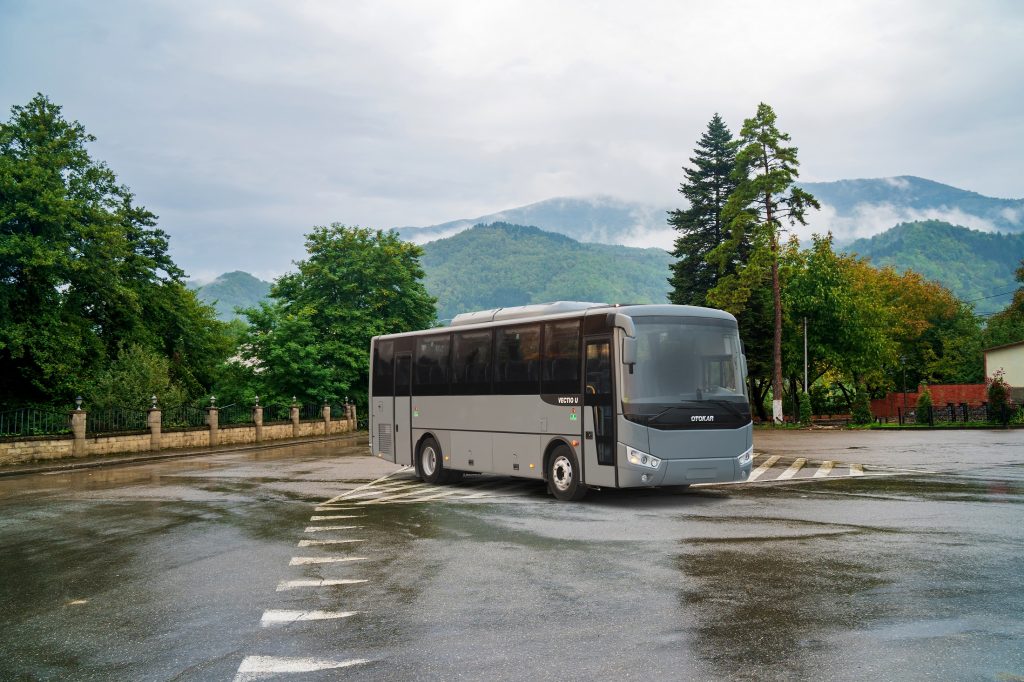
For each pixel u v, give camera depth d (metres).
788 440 32.62
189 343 49.03
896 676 5.05
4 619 7.17
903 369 71.81
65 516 13.97
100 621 7.00
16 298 34.22
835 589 7.27
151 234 46.34
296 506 14.70
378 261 57.59
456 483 18.69
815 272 55.38
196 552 10.20
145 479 20.89
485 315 17.66
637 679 5.14
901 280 78.31
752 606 6.79
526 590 7.64
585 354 14.45
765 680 5.05
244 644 6.19
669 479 13.56
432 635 6.25
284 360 49.19
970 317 82.06
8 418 25.77
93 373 36.91
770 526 10.98
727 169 54.78
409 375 19.66
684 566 8.48
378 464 25.23
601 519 12.20
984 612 6.43
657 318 13.99
